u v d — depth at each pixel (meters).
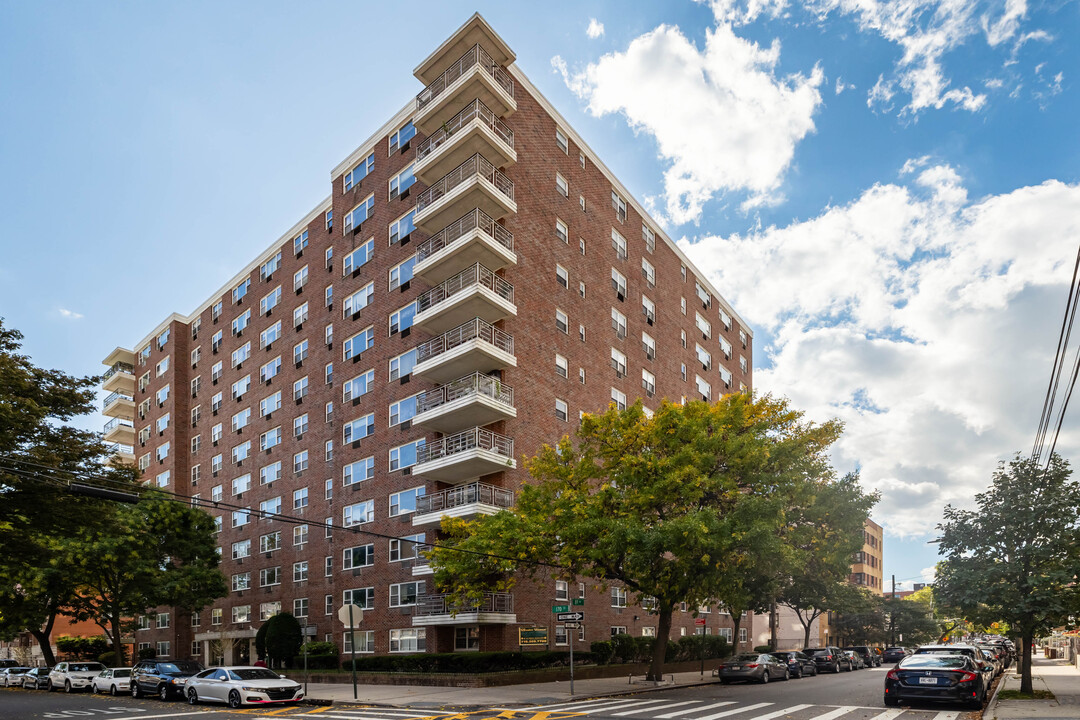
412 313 38.88
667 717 18.67
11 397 23.67
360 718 19.80
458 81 36.00
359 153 44.66
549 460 30.52
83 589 44.00
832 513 31.67
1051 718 16.95
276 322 50.06
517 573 34.47
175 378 59.12
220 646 45.38
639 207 49.53
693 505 27.98
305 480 44.75
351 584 39.56
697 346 54.69
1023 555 22.53
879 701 22.67
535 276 38.50
